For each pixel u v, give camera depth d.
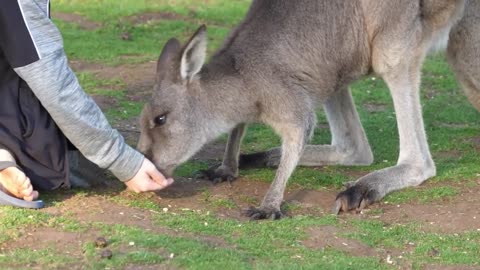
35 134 5.78
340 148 7.59
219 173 7.00
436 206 6.55
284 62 6.71
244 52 6.71
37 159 5.86
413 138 7.02
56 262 4.95
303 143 6.67
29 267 4.91
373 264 5.26
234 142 6.98
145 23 13.70
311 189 6.93
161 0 15.27
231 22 14.03
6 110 5.75
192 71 6.46
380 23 6.95
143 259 5.03
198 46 6.41
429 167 7.12
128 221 5.74
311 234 5.79
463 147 8.22
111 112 8.95
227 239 5.56
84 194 6.25
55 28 5.66
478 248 5.66
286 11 6.84
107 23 13.49
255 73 6.64
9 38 5.50
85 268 4.90
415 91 7.10
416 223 6.16
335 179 7.12
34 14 5.53
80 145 5.80
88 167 6.43
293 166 6.54
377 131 8.82
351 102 7.54
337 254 5.45
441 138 8.52
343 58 7.02
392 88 7.09
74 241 5.30
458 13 7.34
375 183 6.68
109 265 4.95
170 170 6.55
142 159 6.03
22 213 5.64
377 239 5.78
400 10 6.91
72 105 5.66
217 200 6.46
